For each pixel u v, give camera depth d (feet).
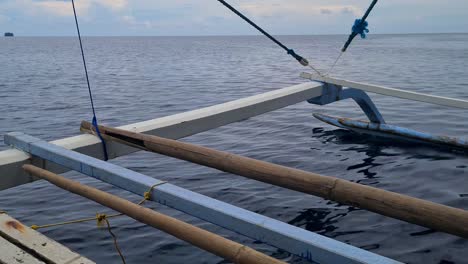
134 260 18.20
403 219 8.36
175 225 10.30
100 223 13.17
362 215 21.71
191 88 91.30
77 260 9.27
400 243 18.92
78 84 101.24
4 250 9.77
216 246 9.40
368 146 34.65
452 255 17.85
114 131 16.53
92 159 13.98
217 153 11.98
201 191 26.14
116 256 18.62
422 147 33.71
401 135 35.01
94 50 354.33
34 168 15.15
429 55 208.23
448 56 196.75
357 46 377.09
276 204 23.44
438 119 47.32
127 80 110.22
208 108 23.02
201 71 139.13
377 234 19.77
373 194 8.75
